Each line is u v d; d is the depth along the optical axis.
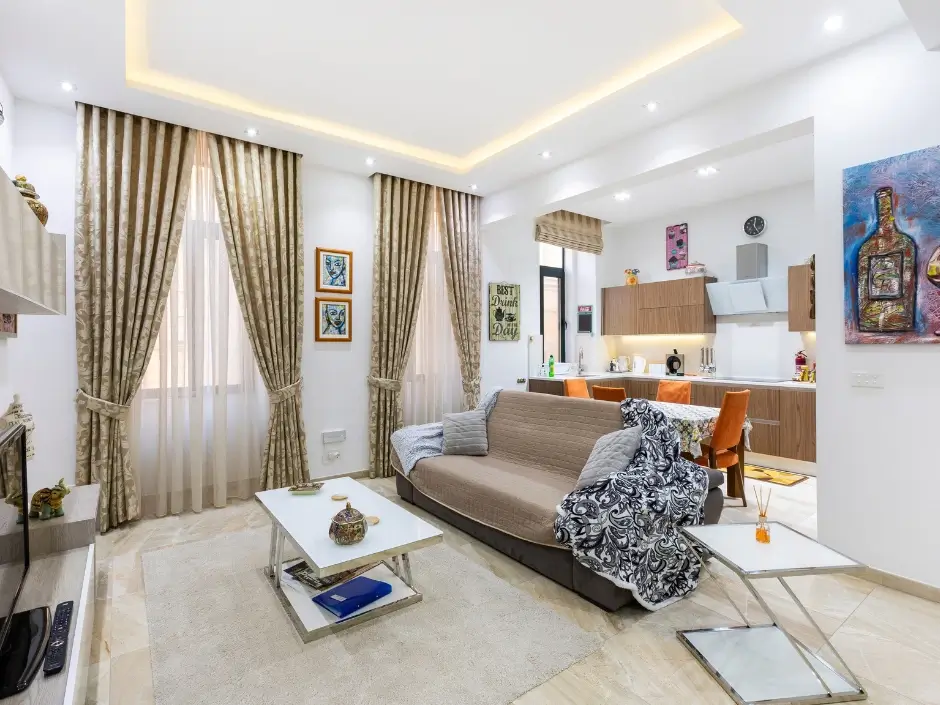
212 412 3.94
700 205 6.20
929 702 1.79
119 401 3.46
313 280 4.51
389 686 1.86
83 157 3.35
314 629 2.17
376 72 3.20
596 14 2.63
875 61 2.62
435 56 3.02
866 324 2.66
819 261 2.85
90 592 2.06
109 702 1.78
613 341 7.32
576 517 2.39
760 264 5.59
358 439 4.80
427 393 5.24
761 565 1.81
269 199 4.10
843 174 2.73
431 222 5.19
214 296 3.90
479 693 1.83
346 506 2.54
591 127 3.71
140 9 2.56
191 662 2.00
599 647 2.12
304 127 3.97
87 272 3.37
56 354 3.34
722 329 6.12
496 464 3.65
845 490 2.76
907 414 2.54
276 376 4.14
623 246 7.20
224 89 3.41
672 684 1.88
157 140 3.60
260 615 2.34
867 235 2.64
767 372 5.71
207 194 3.90
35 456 3.26
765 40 2.67
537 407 3.73
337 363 4.66
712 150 3.35
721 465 3.87
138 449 3.60
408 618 2.33
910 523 2.54
